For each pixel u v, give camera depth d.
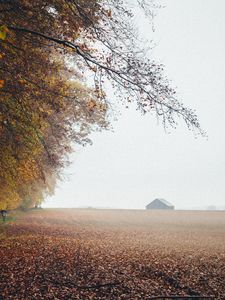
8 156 16.20
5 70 10.52
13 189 20.78
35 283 10.83
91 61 9.91
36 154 17.42
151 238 29.67
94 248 20.03
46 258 15.24
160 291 10.88
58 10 9.50
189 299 10.10
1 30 5.71
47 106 13.52
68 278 11.80
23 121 13.21
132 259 16.62
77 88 16.56
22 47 10.66
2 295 9.31
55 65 11.95
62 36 10.32
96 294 10.20
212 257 18.20
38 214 58.28
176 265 15.35
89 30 9.91
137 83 9.82
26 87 11.41
